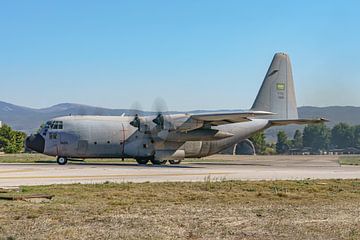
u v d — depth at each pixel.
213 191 21.88
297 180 27.47
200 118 41.72
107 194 20.23
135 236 12.35
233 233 12.89
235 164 47.53
